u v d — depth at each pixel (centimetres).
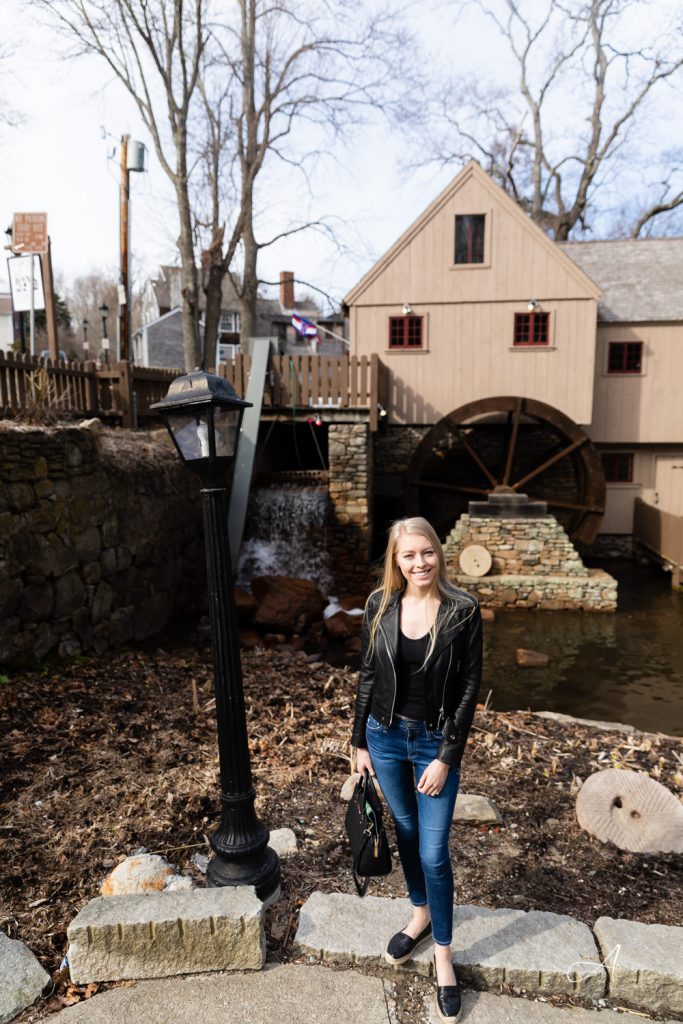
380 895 299
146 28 1281
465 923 271
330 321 3166
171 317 3266
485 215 1429
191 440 261
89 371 942
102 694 551
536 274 1428
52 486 601
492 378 1468
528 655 905
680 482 1577
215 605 273
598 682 830
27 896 292
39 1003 238
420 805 233
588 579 1172
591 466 1412
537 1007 239
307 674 679
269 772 418
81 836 338
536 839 347
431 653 224
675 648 964
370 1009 235
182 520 887
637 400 1534
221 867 285
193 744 459
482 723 522
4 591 541
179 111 1359
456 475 1596
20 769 406
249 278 1739
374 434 1528
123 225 1430
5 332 3412
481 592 1198
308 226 1745
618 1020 236
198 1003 237
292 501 1293
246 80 1430
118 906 257
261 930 254
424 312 1468
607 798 356
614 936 260
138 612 756
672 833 340
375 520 1559
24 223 1072
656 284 1575
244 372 1287
